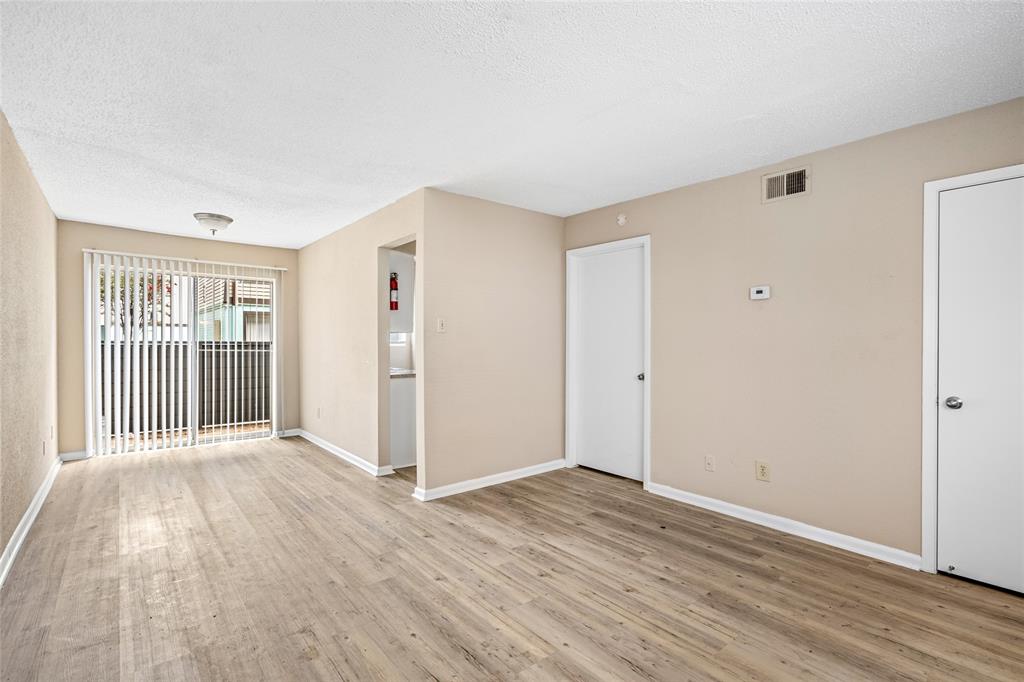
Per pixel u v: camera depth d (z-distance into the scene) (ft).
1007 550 7.77
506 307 13.91
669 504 11.94
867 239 9.15
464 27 5.91
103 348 16.21
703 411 11.67
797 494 10.08
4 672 5.91
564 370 15.47
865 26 5.92
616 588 7.98
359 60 6.63
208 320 18.40
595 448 14.93
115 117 8.27
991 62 6.69
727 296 11.21
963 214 8.14
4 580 8.12
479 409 13.30
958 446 8.18
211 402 18.58
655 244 12.71
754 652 6.36
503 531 10.30
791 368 10.16
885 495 8.94
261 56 6.51
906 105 7.94
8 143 8.56
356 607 7.41
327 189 12.30
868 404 9.13
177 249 17.51
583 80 7.19
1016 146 7.70
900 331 8.77
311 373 19.01
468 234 13.03
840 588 7.95
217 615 7.18
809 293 9.90
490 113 8.23
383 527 10.52
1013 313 7.70
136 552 9.23
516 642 6.58
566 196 13.05
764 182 10.61
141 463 15.52
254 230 16.80
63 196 12.67
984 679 5.84
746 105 7.97
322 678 5.88
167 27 5.86
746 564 8.80
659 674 5.95
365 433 15.07
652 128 8.83
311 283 18.94
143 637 6.64
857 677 5.88
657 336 12.64
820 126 8.71
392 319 16.11
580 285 15.29
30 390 10.71
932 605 7.43
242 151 9.77
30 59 6.53
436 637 6.68
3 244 8.34
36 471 11.34
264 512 11.36
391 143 9.43
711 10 5.61
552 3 5.47
